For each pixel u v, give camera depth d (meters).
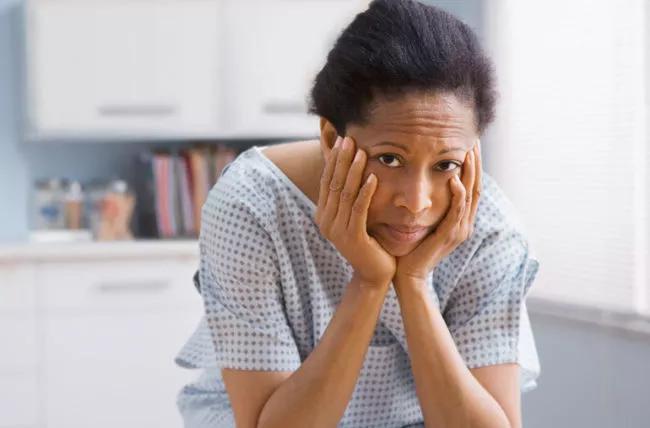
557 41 3.04
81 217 3.72
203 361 1.52
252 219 1.34
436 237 1.29
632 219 2.75
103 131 3.55
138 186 3.77
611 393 2.76
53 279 3.28
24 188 3.78
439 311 1.40
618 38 2.77
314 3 3.63
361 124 1.20
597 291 2.88
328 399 1.29
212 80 3.59
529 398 3.15
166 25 3.56
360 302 1.30
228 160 3.68
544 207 3.12
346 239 1.27
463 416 1.32
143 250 3.32
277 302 1.37
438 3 3.56
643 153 2.70
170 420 3.37
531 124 3.17
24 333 3.26
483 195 1.41
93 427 3.32
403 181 1.21
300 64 3.64
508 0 3.25
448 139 1.18
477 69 1.19
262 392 1.34
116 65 3.54
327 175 1.29
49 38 3.50
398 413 1.46
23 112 3.77
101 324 3.32
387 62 1.16
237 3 3.59
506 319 1.40
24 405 3.27
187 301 3.37
